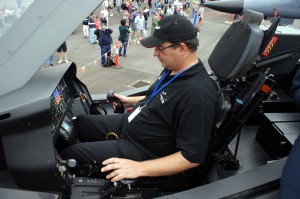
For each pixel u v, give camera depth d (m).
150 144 1.66
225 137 1.77
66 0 1.24
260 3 2.46
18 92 1.47
